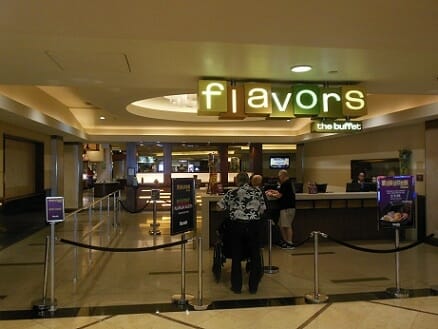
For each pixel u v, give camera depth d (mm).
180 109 12891
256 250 5262
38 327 4070
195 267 6594
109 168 25203
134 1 3293
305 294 5105
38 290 5352
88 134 14289
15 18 3197
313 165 15469
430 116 7969
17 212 9000
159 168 16641
